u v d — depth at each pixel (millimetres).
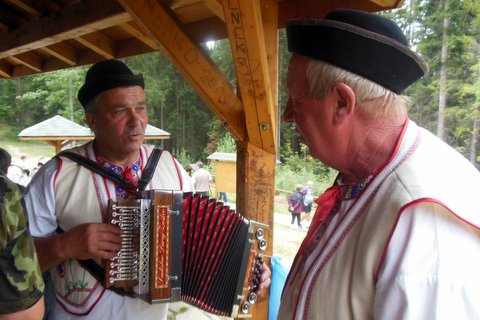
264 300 2051
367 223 716
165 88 28828
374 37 682
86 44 3234
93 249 1224
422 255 617
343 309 726
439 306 581
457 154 752
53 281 1449
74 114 29578
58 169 1412
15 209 820
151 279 1272
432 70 18047
